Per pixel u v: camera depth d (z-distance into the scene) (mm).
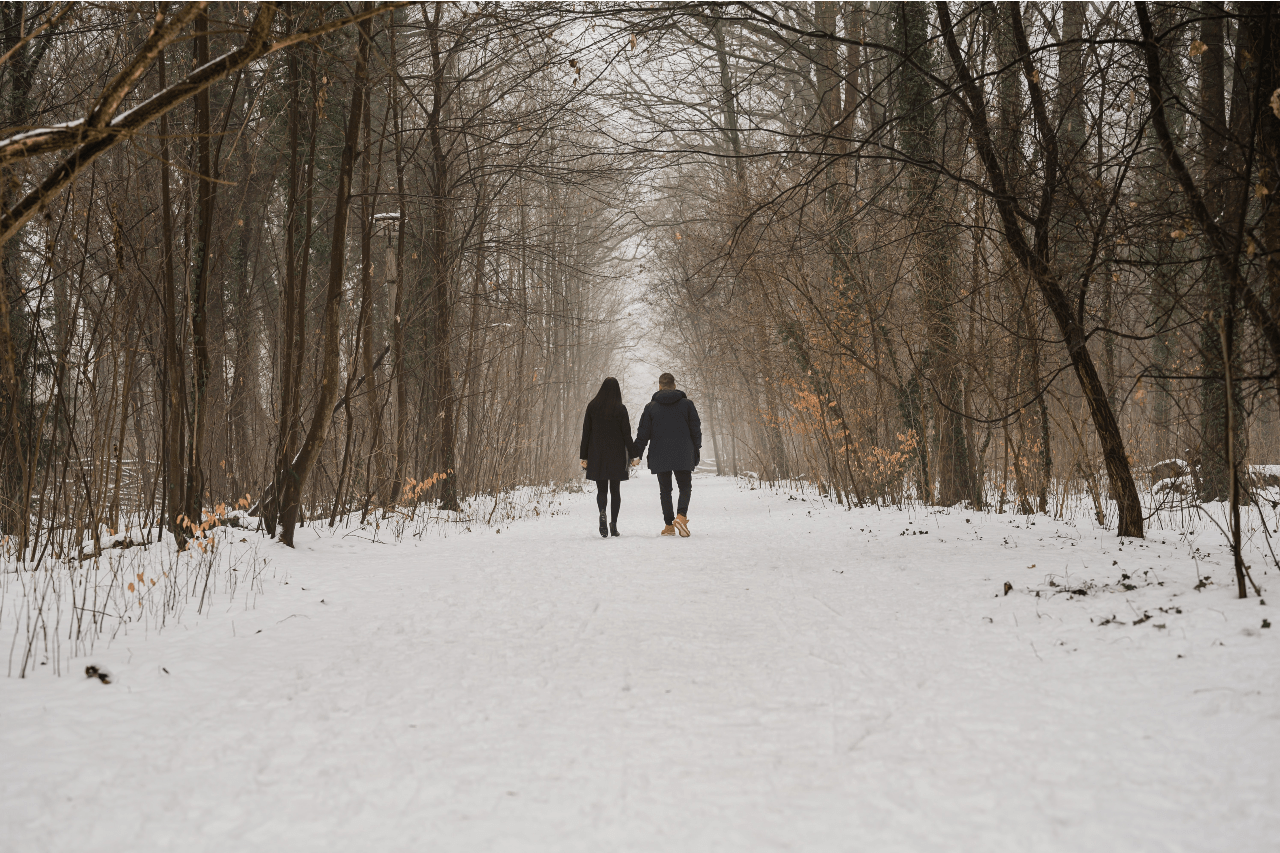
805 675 4105
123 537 7891
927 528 9922
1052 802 2539
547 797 2701
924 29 11219
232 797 2725
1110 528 9211
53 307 8867
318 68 9086
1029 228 9883
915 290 12109
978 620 5043
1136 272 7781
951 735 3152
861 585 6559
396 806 2646
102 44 9219
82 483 7816
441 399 14953
